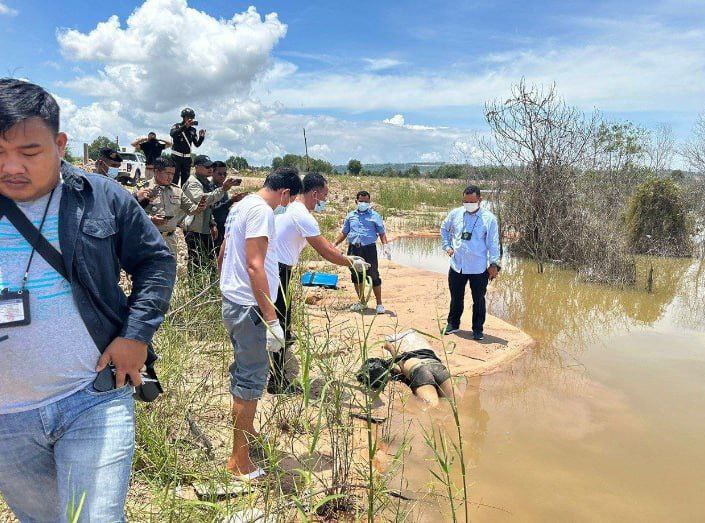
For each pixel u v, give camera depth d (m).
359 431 4.64
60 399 2.03
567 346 7.44
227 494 3.04
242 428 3.59
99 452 2.01
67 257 1.98
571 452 4.64
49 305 1.97
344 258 5.32
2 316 1.90
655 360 6.90
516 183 14.22
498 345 7.17
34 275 1.96
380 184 32.72
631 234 14.97
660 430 5.06
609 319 8.84
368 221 8.23
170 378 4.53
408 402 5.44
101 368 2.10
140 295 2.19
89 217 2.04
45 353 1.97
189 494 3.40
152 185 6.32
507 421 5.17
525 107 13.51
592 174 13.57
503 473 4.30
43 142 1.87
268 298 3.51
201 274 6.28
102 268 2.09
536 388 5.96
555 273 12.41
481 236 7.14
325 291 9.10
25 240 1.96
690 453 4.66
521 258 14.06
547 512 3.82
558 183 13.37
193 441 3.86
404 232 19.23
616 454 4.63
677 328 8.38
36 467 2.10
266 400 4.83
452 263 7.40
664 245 14.73
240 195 7.27
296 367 5.37
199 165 7.06
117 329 2.15
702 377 6.34
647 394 5.84
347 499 3.56
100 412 2.08
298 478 3.73
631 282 11.41
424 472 4.25
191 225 6.99
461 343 7.18
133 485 3.38
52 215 2.00
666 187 14.76
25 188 1.90
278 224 5.07
